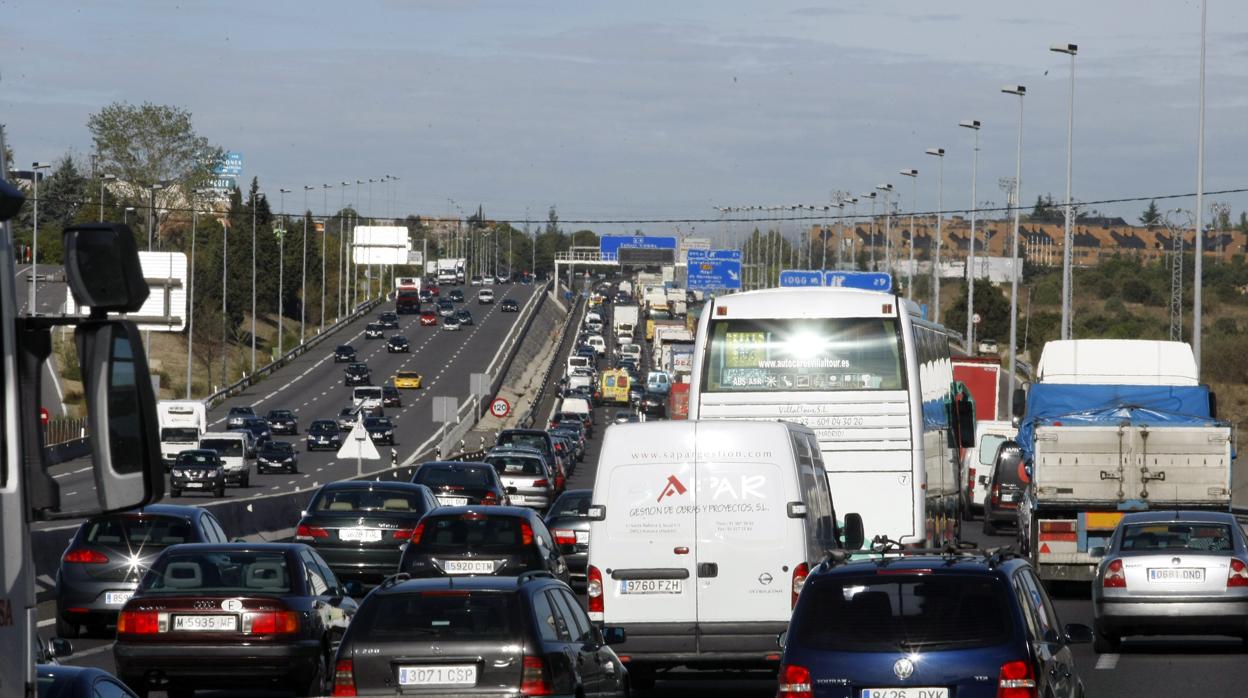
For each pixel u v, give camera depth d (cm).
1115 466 7362
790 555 4275
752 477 4306
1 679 1270
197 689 4281
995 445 14812
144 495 1306
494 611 3212
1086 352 8950
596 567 4316
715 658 4269
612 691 3666
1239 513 13575
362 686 3170
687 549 4294
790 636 2792
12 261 1348
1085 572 7375
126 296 1316
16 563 1302
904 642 2717
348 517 7062
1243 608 5372
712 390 5638
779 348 5631
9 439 1312
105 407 1316
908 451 5569
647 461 4334
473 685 3158
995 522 12444
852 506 5575
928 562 2820
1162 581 5416
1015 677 2673
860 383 5597
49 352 1351
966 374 15012
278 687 4219
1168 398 8444
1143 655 5522
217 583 4209
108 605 5359
